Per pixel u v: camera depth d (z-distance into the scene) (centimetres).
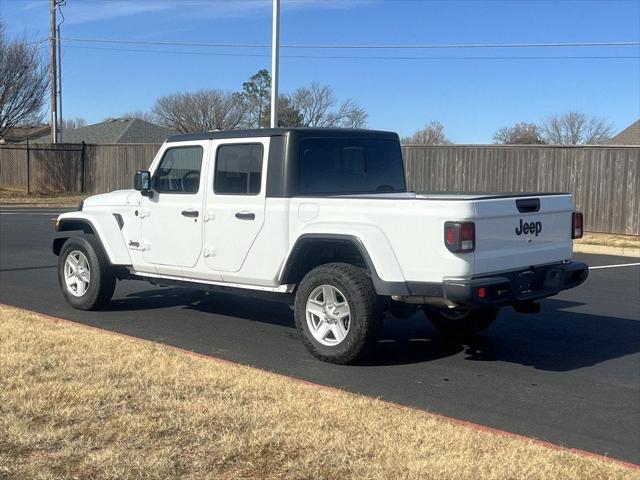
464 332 786
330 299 664
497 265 615
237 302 966
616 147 1841
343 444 431
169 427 455
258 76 5234
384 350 724
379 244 622
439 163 2123
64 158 3409
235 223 729
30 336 685
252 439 436
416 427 466
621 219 1855
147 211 816
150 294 1019
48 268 1261
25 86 3438
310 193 708
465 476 391
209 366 599
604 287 1154
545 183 1959
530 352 727
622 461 439
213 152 750
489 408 546
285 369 644
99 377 556
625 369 665
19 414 473
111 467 400
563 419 525
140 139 5134
